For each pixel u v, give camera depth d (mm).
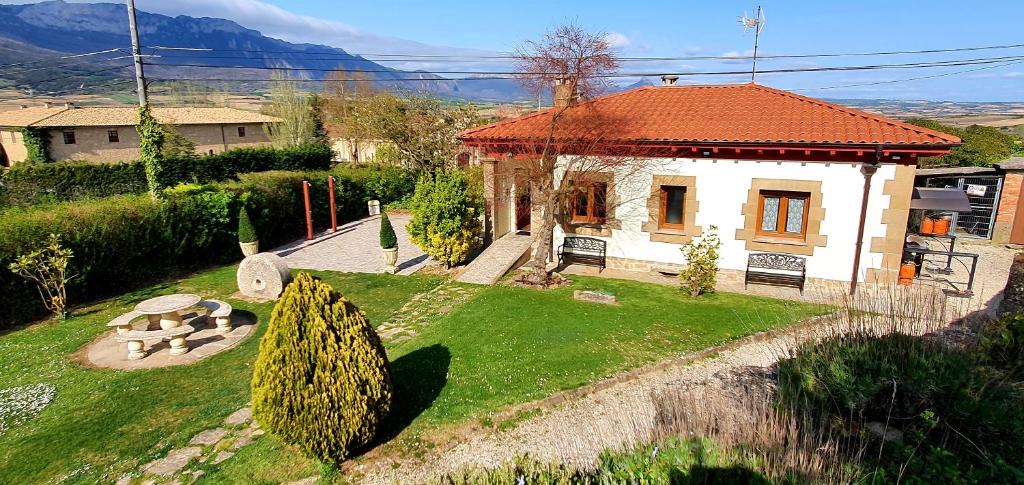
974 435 4301
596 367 7816
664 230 12828
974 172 16984
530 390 7191
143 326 10578
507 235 16359
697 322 9547
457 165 26141
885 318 6008
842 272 11469
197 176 28438
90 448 6523
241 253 16406
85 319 11125
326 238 19031
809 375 5320
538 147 12180
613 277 12734
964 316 9547
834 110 12164
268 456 6129
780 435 4156
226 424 6996
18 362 9078
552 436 6164
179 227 14406
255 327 10617
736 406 4883
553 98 11891
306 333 5531
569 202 13297
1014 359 5285
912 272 11562
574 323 9422
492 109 25266
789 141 10891
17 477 6004
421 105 27484
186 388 8055
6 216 11500
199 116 43000
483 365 7914
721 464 3963
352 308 5957
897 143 10258
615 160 12195
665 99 14133
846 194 11086
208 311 11219
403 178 26656
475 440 6227
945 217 15844
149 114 15742
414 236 14320
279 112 39156
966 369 4887
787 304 10422
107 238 12648
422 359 8203
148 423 7082
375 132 27688
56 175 24938
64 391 8031
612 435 5891
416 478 5609
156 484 5773
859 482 3760
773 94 13586
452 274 13609
